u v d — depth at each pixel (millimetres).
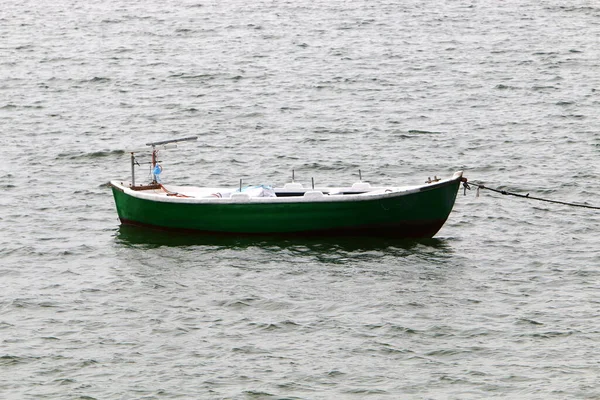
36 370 76062
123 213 104375
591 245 99500
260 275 92188
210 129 146625
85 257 97562
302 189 103250
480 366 76250
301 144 138500
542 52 195875
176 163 130125
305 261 95062
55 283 91500
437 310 85125
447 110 155375
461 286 89750
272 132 144625
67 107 160625
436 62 189625
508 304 86250
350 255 96438
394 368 76188
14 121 151875
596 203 112562
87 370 76125
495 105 157750
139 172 126500
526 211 109688
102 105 161875
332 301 86875
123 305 86750
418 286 89750
